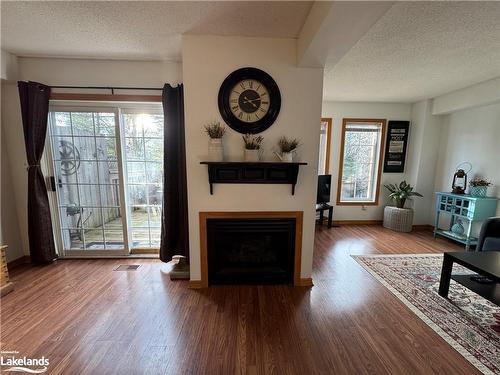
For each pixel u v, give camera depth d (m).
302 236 2.38
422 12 1.67
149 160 3.00
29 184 2.68
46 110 2.65
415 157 4.39
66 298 2.20
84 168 2.92
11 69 2.51
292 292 2.32
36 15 1.76
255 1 1.59
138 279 2.54
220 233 2.36
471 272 2.69
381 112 4.44
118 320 1.91
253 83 2.12
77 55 2.51
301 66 2.10
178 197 2.68
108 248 3.07
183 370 1.48
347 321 1.92
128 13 1.74
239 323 1.89
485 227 2.75
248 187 2.27
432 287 2.42
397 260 3.07
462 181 3.83
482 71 2.81
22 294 2.26
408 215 4.20
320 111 2.19
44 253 2.79
